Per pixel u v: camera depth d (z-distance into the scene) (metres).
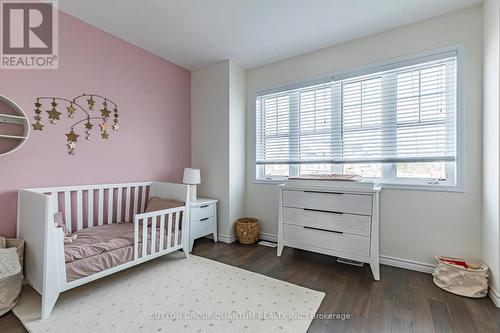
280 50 2.92
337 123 2.79
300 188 2.53
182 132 3.46
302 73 3.02
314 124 2.96
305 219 2.51
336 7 2.11
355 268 2.38
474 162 2.06
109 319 1.56
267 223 3.29
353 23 2.35
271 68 3.28
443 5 2.06
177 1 2.05
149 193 2.98
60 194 2.26
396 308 1.71
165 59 3.20
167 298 1.81
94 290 1.92
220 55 3.07
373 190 2.13
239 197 3.38
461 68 2.10
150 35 2.62
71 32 2.29
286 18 2.28
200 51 2.97
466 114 2.08
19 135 2.01
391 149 2.47
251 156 3.44
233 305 1.73
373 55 2.54
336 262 2.54
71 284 1.70
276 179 3.27
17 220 1.96
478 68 2.04
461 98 2.10
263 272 2.28
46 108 2.15
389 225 2.44
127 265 2.03
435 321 1.57
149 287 1.97
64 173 2.28
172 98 3.31
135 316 1.60
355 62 2.65
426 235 2.28
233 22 2.36
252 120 3.44
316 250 2.45
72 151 2.33
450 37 2.16
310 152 2.99
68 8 2.17
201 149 3.49
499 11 1.66
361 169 2.65
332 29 2.46
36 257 1.68
